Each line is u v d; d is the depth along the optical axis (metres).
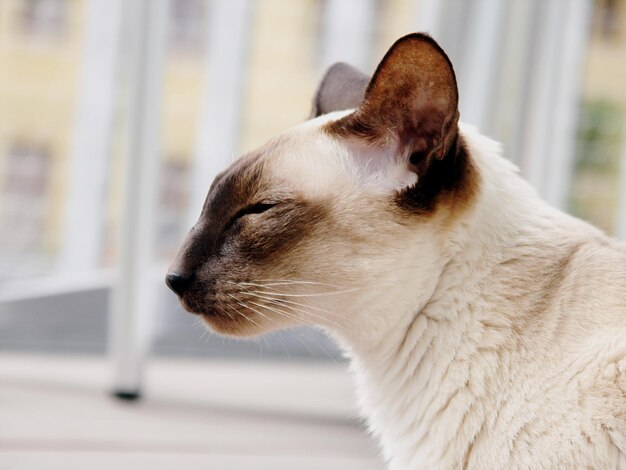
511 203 0.56
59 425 0.80
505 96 0.89
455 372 0.54
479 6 0.91
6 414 0.82
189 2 1.10
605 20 0.97
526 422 0.52
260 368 1.11
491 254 0.54
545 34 0.87
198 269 0.56
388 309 0.55
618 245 0.55
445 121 0.53
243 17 1.08
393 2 1.11
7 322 1.07
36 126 1.06
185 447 0.76
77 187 1.08
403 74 0.54
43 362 1.05
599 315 0.52
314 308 0.55
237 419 0.84
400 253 0.54
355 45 1.12
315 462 0.74
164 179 1.12
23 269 1.08
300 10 1.10
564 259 0.54
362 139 0.55
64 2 1.05
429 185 0.54
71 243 1.09
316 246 0.54
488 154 0.57
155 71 0.85
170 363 1.11
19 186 1.07
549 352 0.52
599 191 0.99
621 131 0.98
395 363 0.56
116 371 0.88
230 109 1.09
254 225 0.55
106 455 0.73
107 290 1.09
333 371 1.11
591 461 0.50
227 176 0.57
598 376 0.51
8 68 1.05
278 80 1.11
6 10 1.04
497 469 0.52
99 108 1.07
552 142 0.89
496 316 0.54
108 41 1.06
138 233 0.87
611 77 0.98
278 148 0.56
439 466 0.54
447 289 0.54
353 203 0.55
